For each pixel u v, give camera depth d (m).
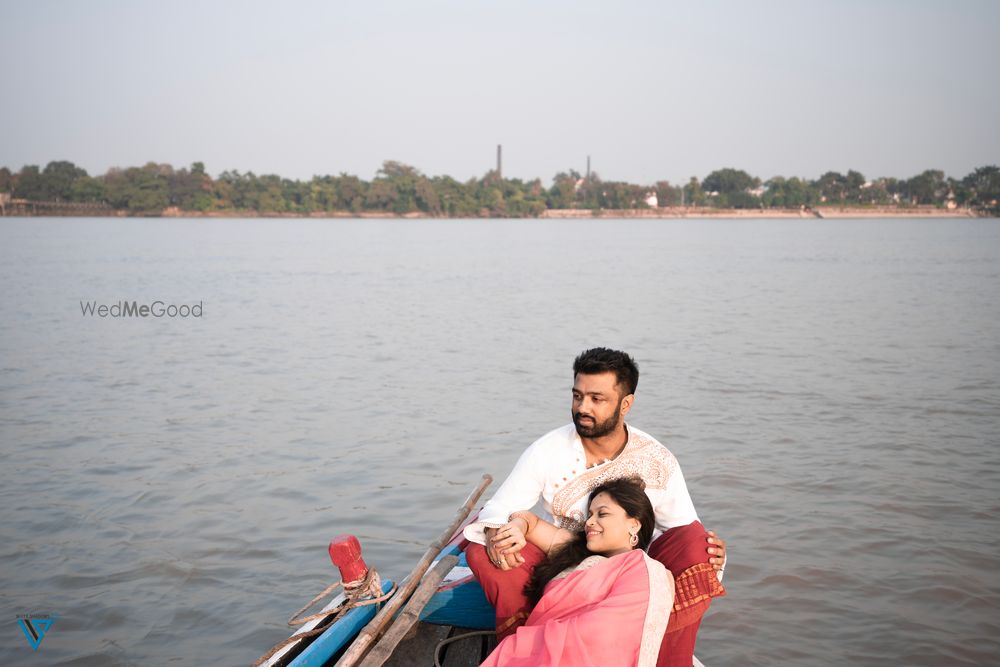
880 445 10.00
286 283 33.50
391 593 4.38
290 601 6.41
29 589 6.58
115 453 9.91
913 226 128.62
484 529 4.03
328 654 4.05
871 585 6.54
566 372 14.78
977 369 14.54
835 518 7.81
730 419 11.24
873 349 16.83
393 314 23.31
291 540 7.46
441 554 4.87
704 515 7.93
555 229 116.12
